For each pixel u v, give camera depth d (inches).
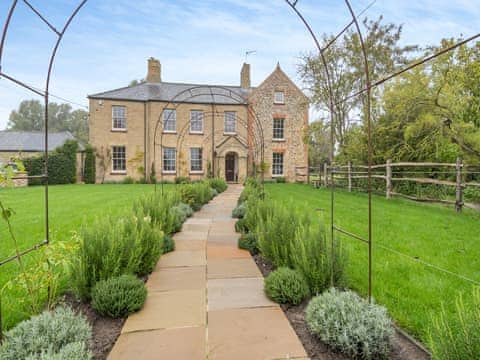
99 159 651.5
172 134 676.7
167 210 194.1
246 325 81.2
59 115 1707.7
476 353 47.3
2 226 194.5
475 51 297.3
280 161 712.4
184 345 71.8
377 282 107.0
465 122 339.6
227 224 228.7
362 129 474.6
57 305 90.6
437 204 317.7
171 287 108.6
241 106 699.4
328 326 70.4
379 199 365.4
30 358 55.4
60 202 321.1
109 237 101.7
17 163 78.6
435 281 107.7
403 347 70.9
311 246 101.7
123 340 74.0
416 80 359.9
